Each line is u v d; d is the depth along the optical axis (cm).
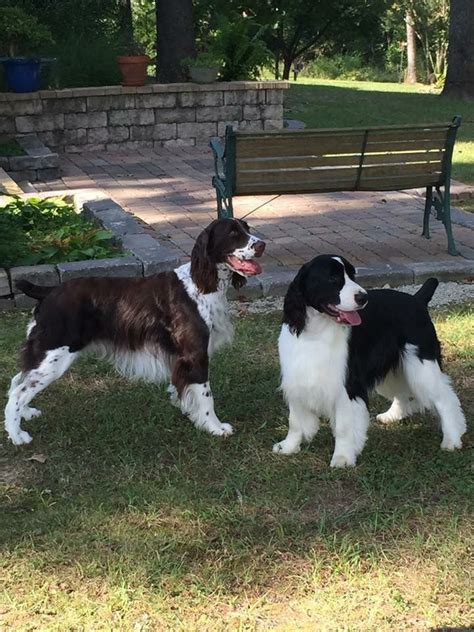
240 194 369
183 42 884
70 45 845
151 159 701
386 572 173
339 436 217
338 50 2150
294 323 209
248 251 226
